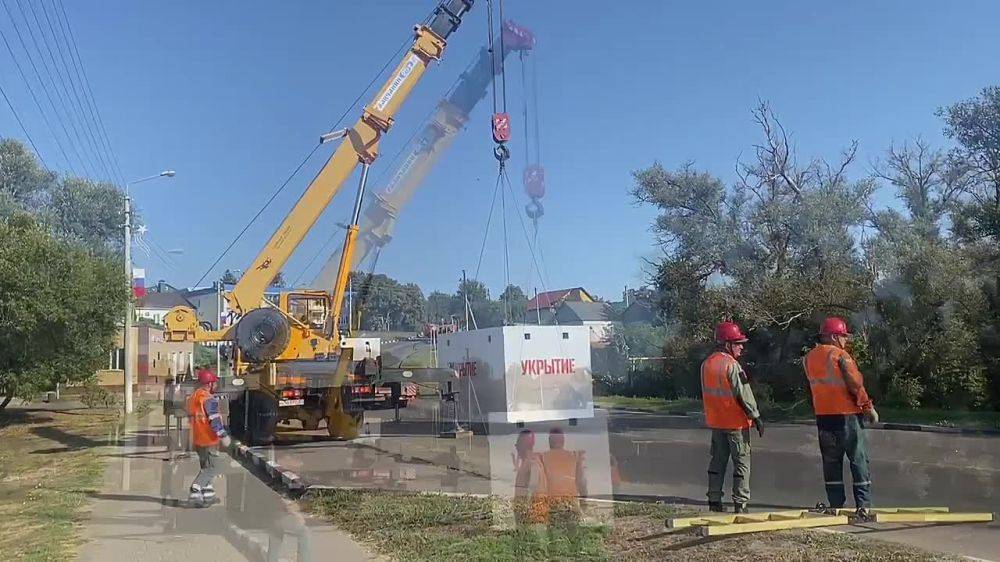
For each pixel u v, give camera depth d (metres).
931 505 8.75
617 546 6.75
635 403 25.66
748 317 21.52
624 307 30.05
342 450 14.66
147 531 8.69
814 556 6.08
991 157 21.61
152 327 35.62
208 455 10.15
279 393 15.82
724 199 25.27
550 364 13.32
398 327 22.45
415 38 16.48
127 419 24.47
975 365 19.12
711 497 8.05
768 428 18.02
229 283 16.88
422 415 18.42
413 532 7.93
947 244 21.00
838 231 22.52
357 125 16.23
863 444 7.72
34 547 8.07
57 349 22.28
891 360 20.31
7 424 23.28
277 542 7.67
